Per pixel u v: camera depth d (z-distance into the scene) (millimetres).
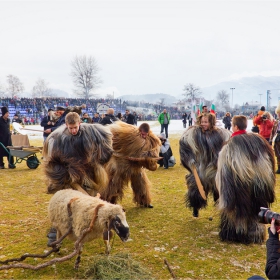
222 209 4926
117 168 6332
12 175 10328
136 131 6359
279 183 9219
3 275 4113
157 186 8828
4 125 11688
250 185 4789
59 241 4086
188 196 6109
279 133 10719
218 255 4680
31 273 4168
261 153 4820
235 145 4867
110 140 5238
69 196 4332
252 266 4367
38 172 10875
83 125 5141
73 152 5020
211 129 5699
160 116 23078
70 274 4133
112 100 61438
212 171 5695
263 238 5062
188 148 5703
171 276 4098
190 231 5570
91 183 5102
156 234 5438
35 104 52188
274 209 6715
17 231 5508
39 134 28297
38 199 7484
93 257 4348
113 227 3754
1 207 6820
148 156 6316
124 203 7285
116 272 3889
